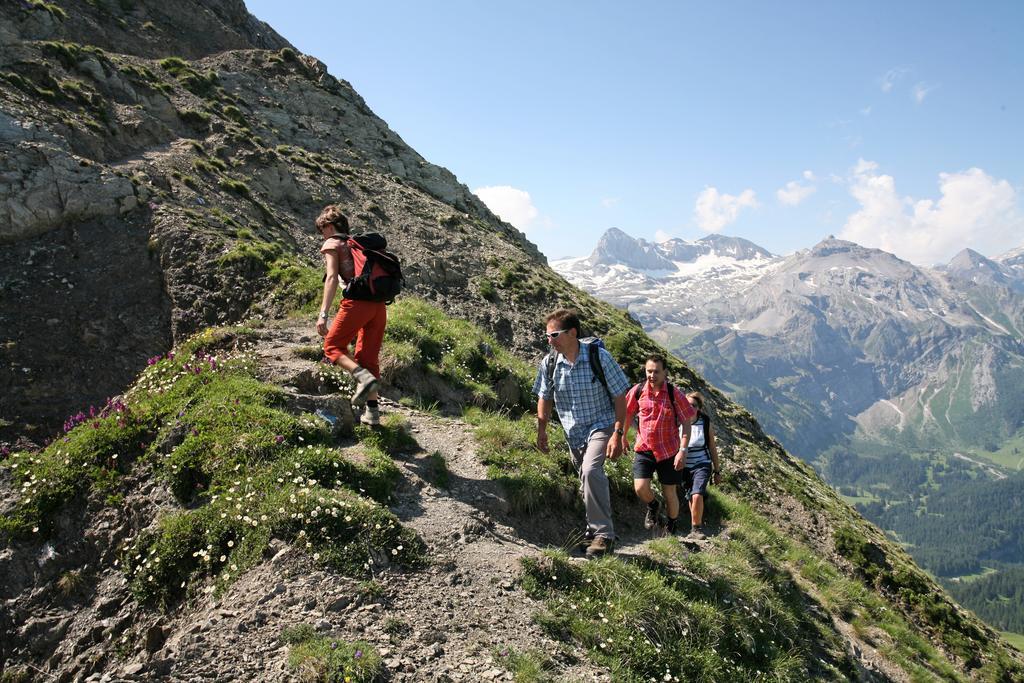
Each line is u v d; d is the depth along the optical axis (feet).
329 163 104.58
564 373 26.20
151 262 54.34
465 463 30.32
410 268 86.17
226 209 70.69
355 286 26.35
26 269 50.21
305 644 16.63
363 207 96.43
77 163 58.34
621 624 21.29
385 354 38.63
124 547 23.16
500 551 23.54
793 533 66.74
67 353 45.85
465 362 44.37
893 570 64.08
